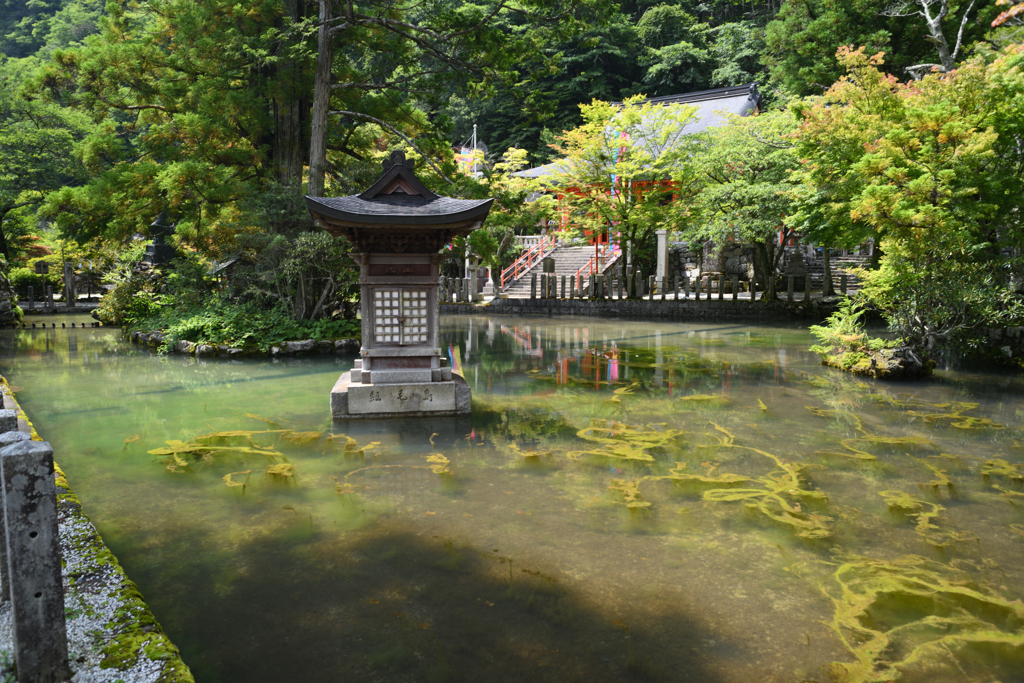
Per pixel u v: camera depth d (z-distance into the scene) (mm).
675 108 21516
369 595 3352
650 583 3484
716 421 7246
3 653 2240
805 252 25125
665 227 22438
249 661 2771
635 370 10922
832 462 5688
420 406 7504
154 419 7285
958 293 9445
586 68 39562
